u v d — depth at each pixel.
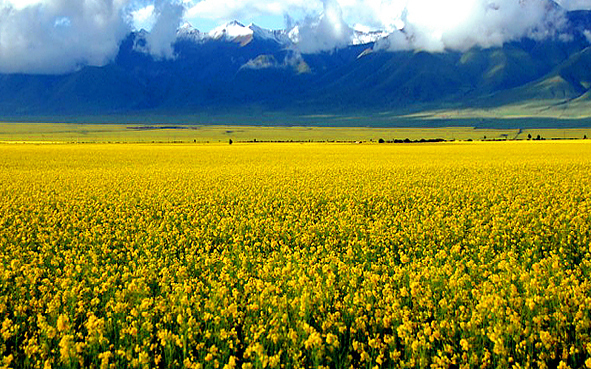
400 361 6.82
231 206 22.28
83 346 7.17
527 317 7.93
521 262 11.78
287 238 15.10
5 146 99.69
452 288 9.12
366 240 14.61
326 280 9.58
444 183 28.47
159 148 92.56
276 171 40.50
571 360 7.07
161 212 20.66
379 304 8.61
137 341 7.53
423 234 14.50
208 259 11.47
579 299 8.26
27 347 7.09
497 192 23.95
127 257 12.78
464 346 6.82
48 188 29.31
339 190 26.00
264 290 8.82
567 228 14.63
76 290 9.28
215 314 8.42
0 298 9.13
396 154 68.94
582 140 122.31
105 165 53.81
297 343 7.37
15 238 14.94
